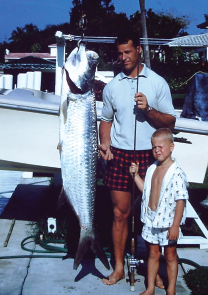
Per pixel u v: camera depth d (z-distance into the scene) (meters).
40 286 3.74
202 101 8.00
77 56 3.17
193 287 3.66
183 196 3.32
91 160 3.36
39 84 7.80
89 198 3.42
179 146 4.68
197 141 4.65
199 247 4.67
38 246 4.74
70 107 3.26
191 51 23.39
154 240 3.45
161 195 3.37
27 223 5.58
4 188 7.83
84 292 3.64
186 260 4.22
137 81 3.53
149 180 3.51
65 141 3.29
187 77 20.03
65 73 3.21
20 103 4.51
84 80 3.18
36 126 4.59
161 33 25.67
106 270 4.11
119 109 3.70
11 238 4.99
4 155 4.67
